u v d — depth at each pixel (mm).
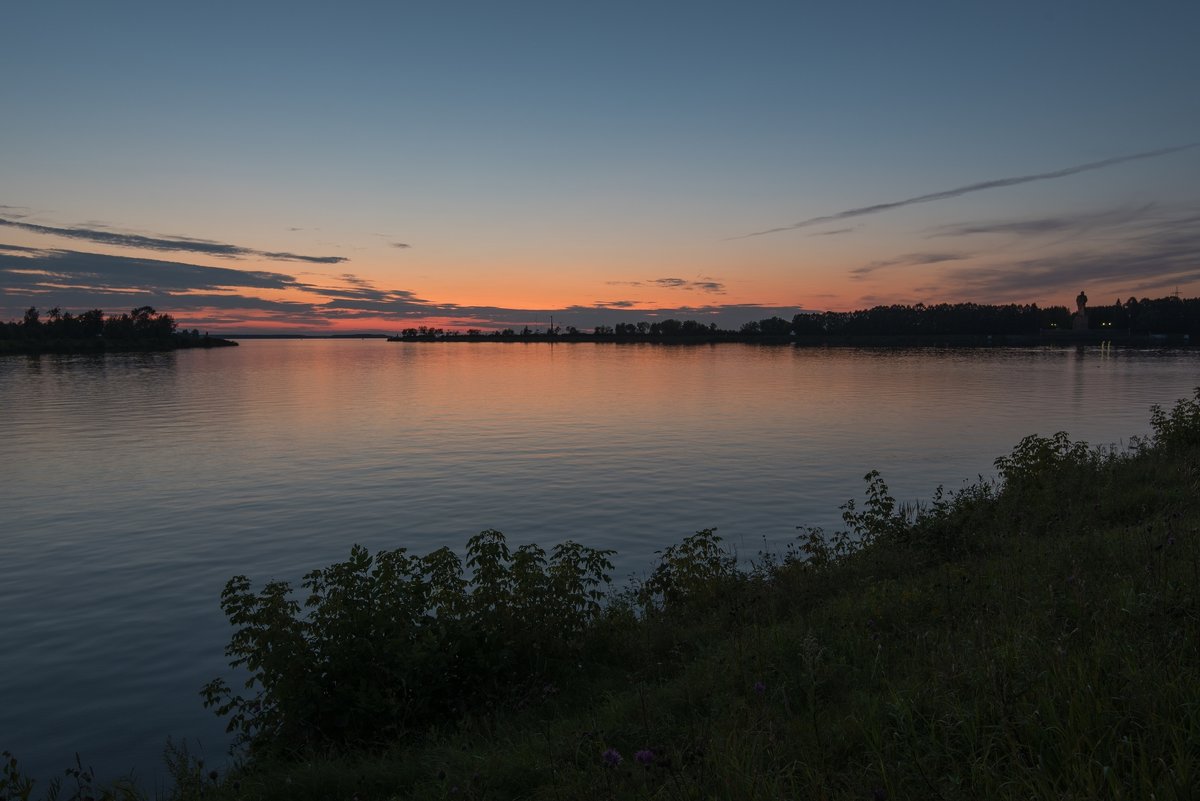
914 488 25703
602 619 10445
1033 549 10211
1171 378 91125
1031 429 41688
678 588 11891
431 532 20719
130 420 49938
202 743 9250
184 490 26859
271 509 23672
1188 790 3549
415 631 8508
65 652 12336
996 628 6477
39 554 18609
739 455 33750
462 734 7375
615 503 24094
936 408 54625
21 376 103938
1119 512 12953
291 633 8203
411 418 51125
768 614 9953
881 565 11523
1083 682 4680
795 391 72750
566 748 6090
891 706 5184
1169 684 4379
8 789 7004
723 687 6930
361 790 6449
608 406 58938
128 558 18234
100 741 9344
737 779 4516
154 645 12617
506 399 66125
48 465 32344
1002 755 4391
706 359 178875
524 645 8961
